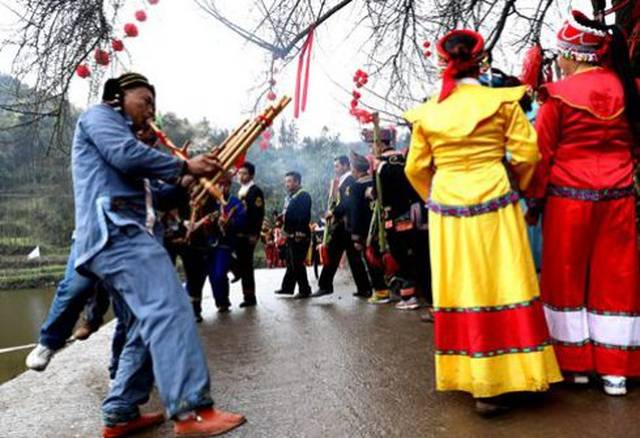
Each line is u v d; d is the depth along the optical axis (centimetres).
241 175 730
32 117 572
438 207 315
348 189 700
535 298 302
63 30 546
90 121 298
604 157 321
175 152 323
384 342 484
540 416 300
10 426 343
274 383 395
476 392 297
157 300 288
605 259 321
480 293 300
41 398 395
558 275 330
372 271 689
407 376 386
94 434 325
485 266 301
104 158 296
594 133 317
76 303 321
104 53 467
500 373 299
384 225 596
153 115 325
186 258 646
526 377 295
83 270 300
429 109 322
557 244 328
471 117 306
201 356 291
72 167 305
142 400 318
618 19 523
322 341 507
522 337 296
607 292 322
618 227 319
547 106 325
